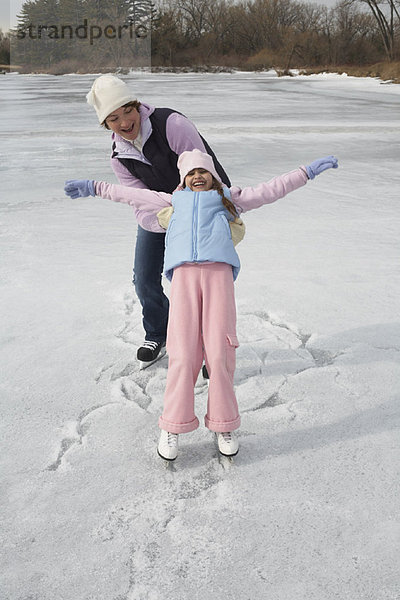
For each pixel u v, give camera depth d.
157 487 2.52
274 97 27.22
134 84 39.78
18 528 2.29
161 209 2.80
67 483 2.54
